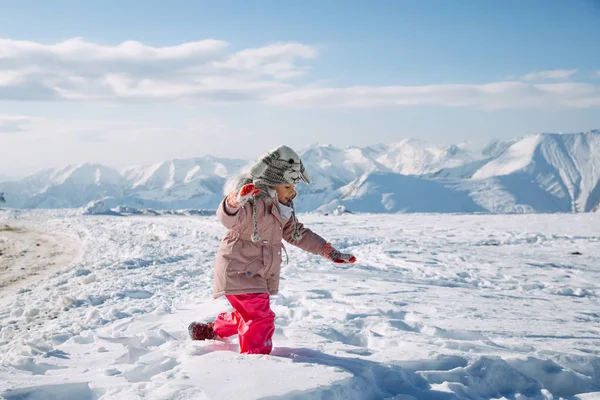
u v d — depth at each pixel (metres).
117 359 3.59
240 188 3.40
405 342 3.86
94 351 3.93
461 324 4.74
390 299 6.01
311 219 27.45
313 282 7.53
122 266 10.41
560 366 3.41
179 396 2.47
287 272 8.79
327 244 3.81
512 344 3.99
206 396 2.45
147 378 3.10
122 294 7.25
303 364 2.96
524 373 3.32
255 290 3.48
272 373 2.79
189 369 2.90
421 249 13.21
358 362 3.20
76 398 2.85
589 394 3.05
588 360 3.58
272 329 3.52
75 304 6.89
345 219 27.42
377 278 8.28
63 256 14.41
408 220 25.97
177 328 4.69
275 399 2.46
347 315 4.97
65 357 3.78
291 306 5.75
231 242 3.54
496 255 12.37
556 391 3.31
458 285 8.27
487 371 3.15
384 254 11.88
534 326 4.85
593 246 14.52
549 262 11.33
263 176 3.55
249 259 3.52
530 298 7.08
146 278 8.76
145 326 4.96
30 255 14.96
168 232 18.81
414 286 7.44
